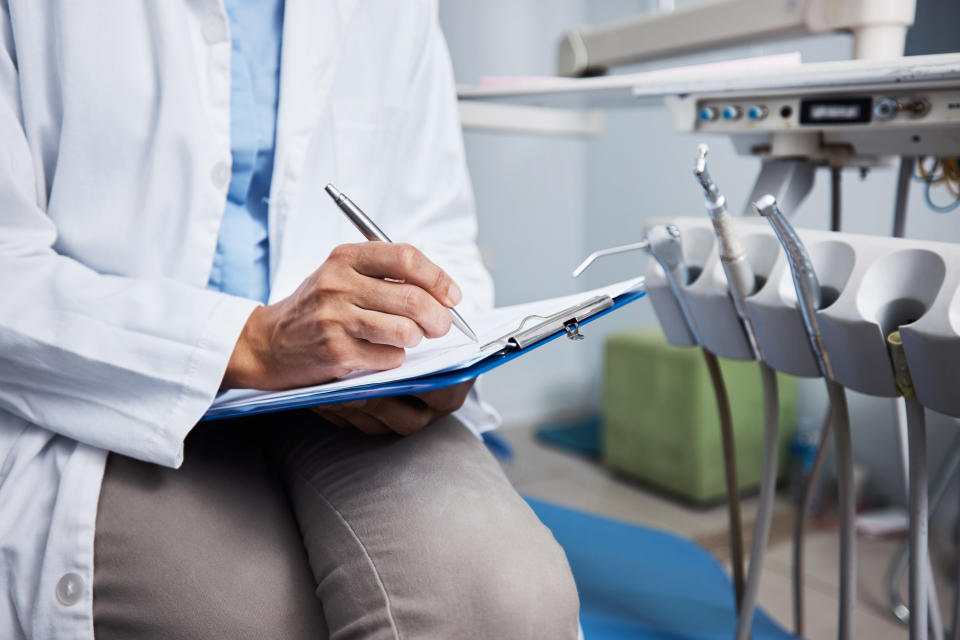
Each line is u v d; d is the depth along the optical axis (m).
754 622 1.02
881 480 2.02
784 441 2.14
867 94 0.80
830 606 1.53
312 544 0.59
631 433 2.29
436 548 0.54
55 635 0.56
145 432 0.57
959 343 0.51
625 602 1.04
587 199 3.11
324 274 0.54
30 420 0.60
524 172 3.00
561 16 2.99
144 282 0.61
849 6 0.96
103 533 0.57
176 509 0.60
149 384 0.57
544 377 3.05
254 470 0.68
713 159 2.46
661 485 2.20
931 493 1.81
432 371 0.48
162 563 0.56
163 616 0.56
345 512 0.59
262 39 0.78
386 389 0.48
